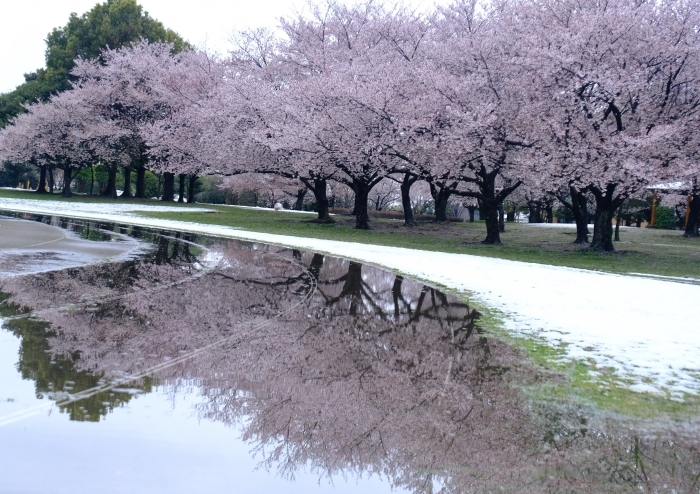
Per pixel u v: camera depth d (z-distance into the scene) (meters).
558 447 4.57
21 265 13.50
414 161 27.31
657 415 5.36
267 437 4.56
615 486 3.94
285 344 7.53
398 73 28.52
